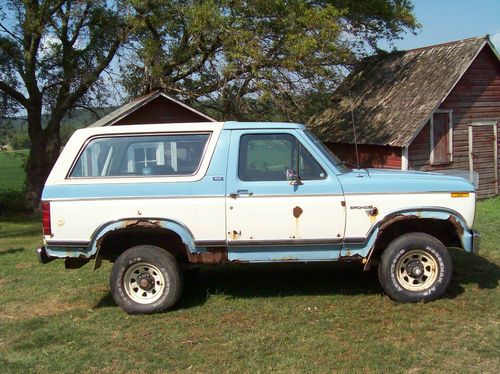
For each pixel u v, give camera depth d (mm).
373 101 19516
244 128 5742
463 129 17922
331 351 4480
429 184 5602
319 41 15406
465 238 5578
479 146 18266
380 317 5254
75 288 6824
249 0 15195
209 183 5590
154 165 5762
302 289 6270
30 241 11977
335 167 5680
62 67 20891
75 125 23266
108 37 19609
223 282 6668
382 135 17109
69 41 20453
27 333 5211
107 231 5582
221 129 5762
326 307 5617
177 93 19000
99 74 20281
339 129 19406
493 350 4410
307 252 5648
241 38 15078
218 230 5578
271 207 5551
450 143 17578
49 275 7609
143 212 5578
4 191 25344
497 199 18016
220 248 5652
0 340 5062
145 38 18328
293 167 5676
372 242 5574
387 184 5574
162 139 5797
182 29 17812
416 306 5531
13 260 9008
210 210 5562
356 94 20891
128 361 4449
